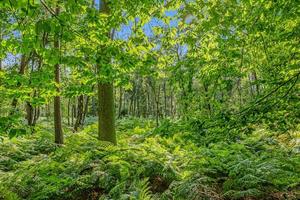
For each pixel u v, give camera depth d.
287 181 6.95
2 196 6.98
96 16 6.02
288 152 10.16
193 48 7.18
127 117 35.22
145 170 8.18
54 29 4.21
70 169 8.44
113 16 7.07
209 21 6.76
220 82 5.92
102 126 11.45
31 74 6.88
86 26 6.33
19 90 6.97
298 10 5.45
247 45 6.50
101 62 6.13
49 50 5.63
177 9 8.28
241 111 5.34
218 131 5.28
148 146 10.22
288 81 5.21
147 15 7.97
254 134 12.12
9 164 10.77
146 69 7.45
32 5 3.96
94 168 8.22
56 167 8.55
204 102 5.86
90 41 6.26
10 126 5.22
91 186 7.53
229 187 6.96
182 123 5.48
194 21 7.88
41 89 7.39
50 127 22.84
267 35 6.41
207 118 5.45
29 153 12.86
